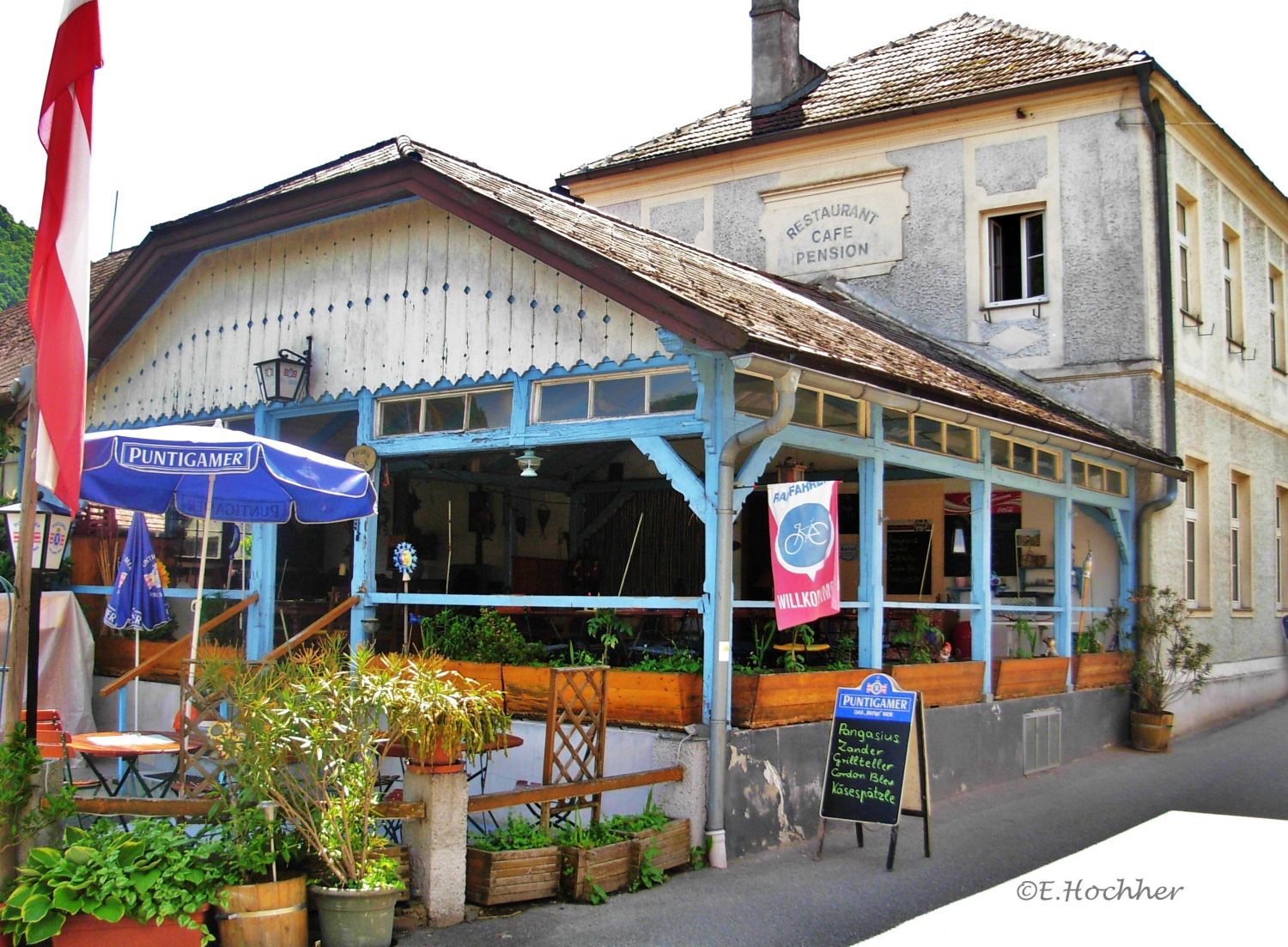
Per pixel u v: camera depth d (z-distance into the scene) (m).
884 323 14.39
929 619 10.77
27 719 5.78
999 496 13.88
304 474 7.55
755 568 14.17
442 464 13.01
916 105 15.60
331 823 5.85
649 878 7.01
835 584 7.43
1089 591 13.95
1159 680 13.44
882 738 7.94
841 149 16.45
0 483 13.39
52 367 5.59
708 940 6.15
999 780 10.90
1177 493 14.33
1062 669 12.21
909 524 14.28
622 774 7.79
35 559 5.89
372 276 9.85
